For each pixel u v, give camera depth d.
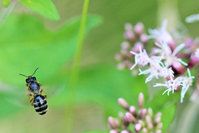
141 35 0.29
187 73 0.26
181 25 0.31
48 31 0.29
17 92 0.30
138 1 0.32
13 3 0.28
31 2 0.25
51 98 0.29
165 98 0.26
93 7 0.32
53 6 0.25
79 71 0.30
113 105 0.29
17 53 0.29
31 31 0.29
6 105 0.30
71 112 0.30
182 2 0.32
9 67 0.29
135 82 0.27
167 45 0.26
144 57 0.25
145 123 0.26
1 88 0.30
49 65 0.29
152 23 0.32
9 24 0.29
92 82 0.30
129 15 0.32
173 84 0.25
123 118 0.27
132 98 0.29
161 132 0.26
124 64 0.29
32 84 0.27
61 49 0.29
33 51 0.29
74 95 0.30
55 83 0.30
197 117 0.30
